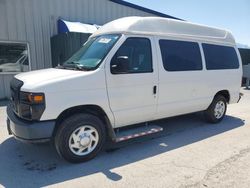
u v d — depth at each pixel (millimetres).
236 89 6746
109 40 4488
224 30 6512
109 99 4242
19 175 3707
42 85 3652
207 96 5961
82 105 4004
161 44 4949
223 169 3869
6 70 10266
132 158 4309
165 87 4992
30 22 10578
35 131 3646
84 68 4199
